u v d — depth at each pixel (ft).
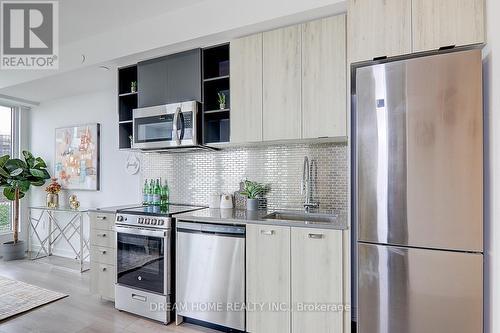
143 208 9.73
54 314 8.71
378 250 5.86
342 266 6.43
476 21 5.60
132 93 10.28
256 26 7.82
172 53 9.40
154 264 8.38
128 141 10.68
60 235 14.89
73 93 13.98
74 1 8.22
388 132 5.82
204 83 9.09
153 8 8.67
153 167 11.63
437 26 5.85
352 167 6.67
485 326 5.44
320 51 7.39
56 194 14.24
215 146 9.32
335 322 6.48
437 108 5.46
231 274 7.45
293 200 8.93
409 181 5.63
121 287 8.87
